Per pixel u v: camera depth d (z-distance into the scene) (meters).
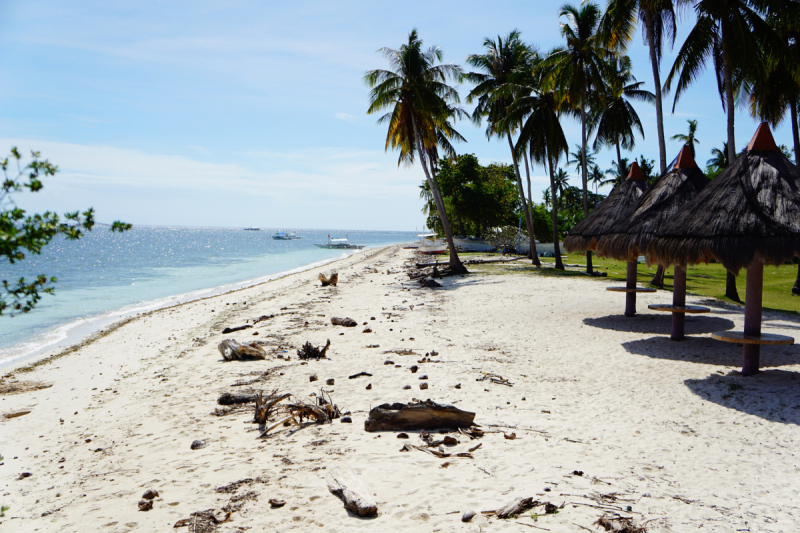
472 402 7.36
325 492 4.63
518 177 33.03
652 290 13.97
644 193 13.56
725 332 8.98
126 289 30.92
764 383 8.02
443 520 4.06
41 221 2.72
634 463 5.19
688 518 4.03
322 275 26.58
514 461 5.23
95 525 4.24
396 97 28.20
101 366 11.59
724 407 7.04
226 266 51.56
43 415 8.09
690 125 53.81
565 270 30.59
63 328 17.84
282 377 9.12
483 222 57.38
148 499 4.68
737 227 8.04
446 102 29.97
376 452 5.52
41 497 5.00
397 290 23.28
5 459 6.27
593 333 12.43
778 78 20.00
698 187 12.06
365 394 7.84
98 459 5.95
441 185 56.19
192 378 9.53
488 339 11.96
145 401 8.27
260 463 5.41
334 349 11.33
